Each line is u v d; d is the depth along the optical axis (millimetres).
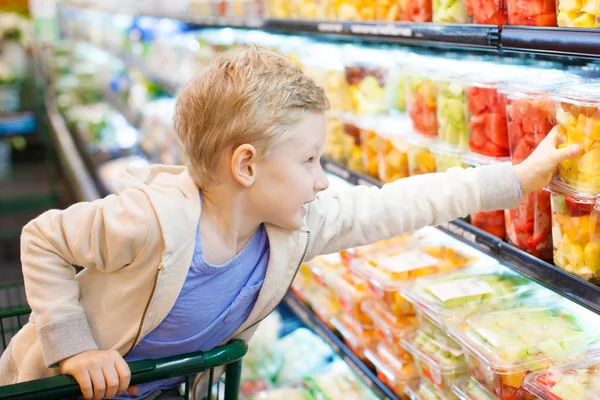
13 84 6336
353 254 2104
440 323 1551
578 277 1282
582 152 1244
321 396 2107
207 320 1322
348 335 2094
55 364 1235
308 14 2416
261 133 1148
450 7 1595
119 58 5781
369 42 2340
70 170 4875
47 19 7809
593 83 1321
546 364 1352
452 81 1688
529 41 1290
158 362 1172
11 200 5539
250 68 1184
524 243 1442
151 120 4473
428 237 1999
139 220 1198
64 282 1267
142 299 1270
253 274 1331
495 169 1338
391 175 2008
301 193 1197
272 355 2365
